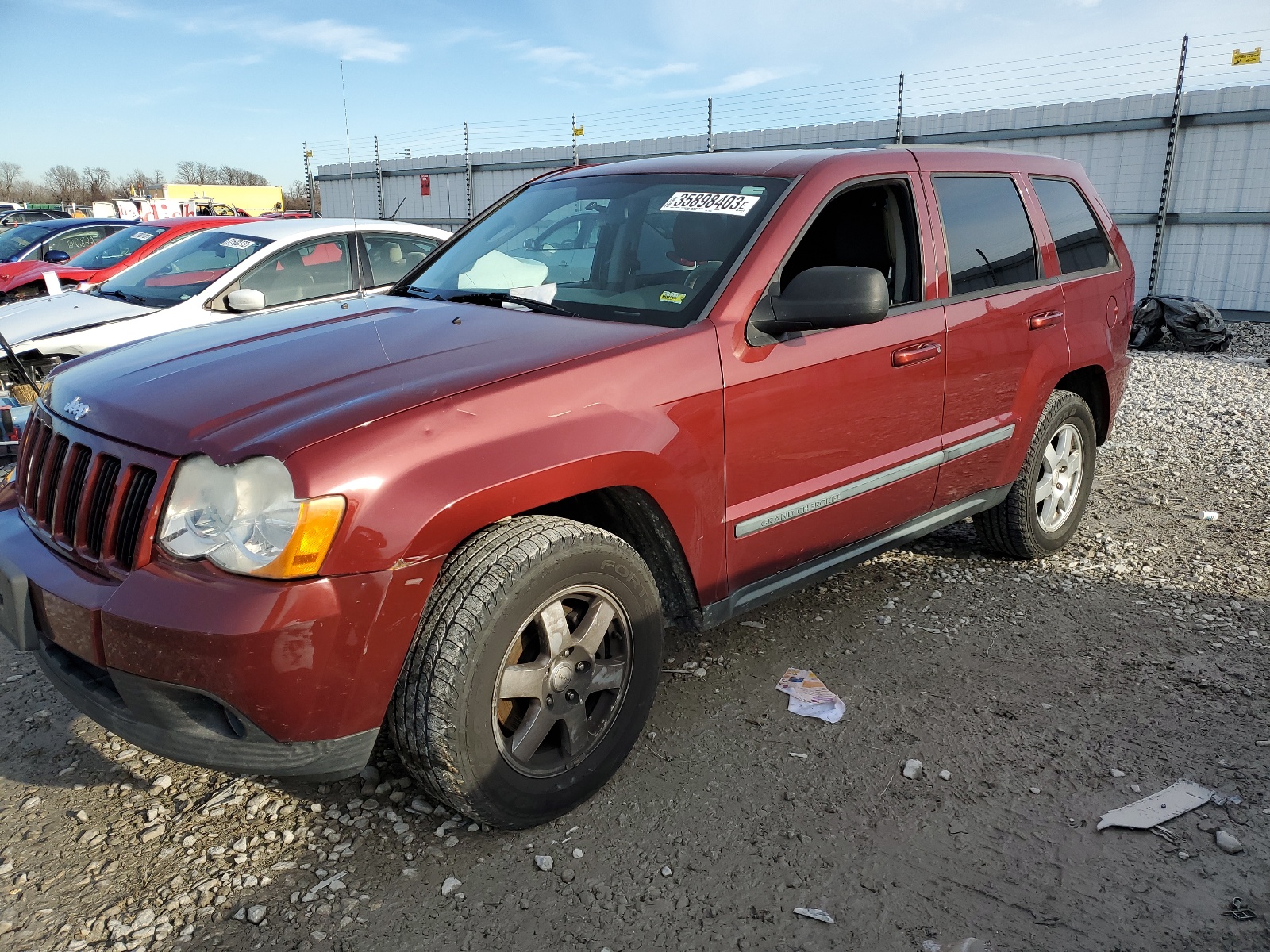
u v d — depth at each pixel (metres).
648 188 3.23
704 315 2.64
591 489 2.30
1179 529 4.68
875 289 2.56
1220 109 11.77
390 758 2.69
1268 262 11.85
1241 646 3.37
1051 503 4.18
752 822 2.40
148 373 2.47
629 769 2.64
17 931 2.02
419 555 2.01
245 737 1.98
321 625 1.90
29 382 5.64
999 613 3.66
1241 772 2.60
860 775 2.60
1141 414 7.50
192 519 1.98
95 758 2.70
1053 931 2.02
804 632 3.49
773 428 2.74
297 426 2.00
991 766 2.64
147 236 8.02
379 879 2.19
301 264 6.40
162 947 1.98
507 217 3.61
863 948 1.98
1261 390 8.31
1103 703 2.98
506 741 2.27
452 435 2.08
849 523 3.11
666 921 2.06
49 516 2.37
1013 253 3.68
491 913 2.08
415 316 2.84
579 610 2.42
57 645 2.20
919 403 3.23
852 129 15.04
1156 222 12.59
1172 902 2.11
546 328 2.62
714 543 2.65
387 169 21.78
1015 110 13.46
